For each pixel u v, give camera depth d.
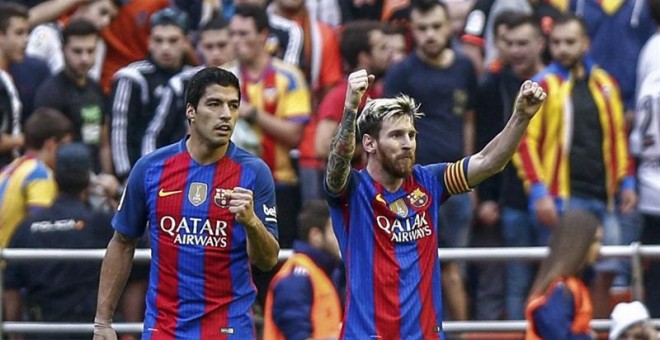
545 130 24.69
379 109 17.64
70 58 26.12
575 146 24.77
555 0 27.50
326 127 25.25
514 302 22.94
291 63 26.55
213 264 18.00
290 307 21.41
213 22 26.20
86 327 23.25
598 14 27.11
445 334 22.95
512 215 24.83
